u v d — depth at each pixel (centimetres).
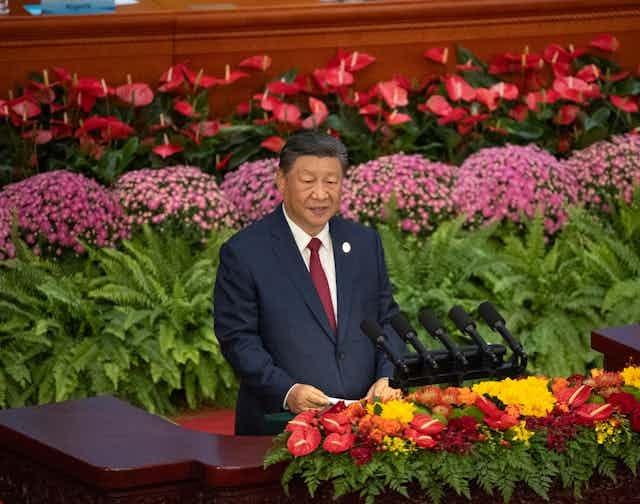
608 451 1074
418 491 1043
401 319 1136
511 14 2398
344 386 1314
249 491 1036
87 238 2000
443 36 2391
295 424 1038
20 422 1130
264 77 2341
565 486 1068
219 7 2364
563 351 2006
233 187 2158
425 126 2339
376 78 2384
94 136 2248
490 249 2098
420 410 1073
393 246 2038
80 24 2214
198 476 1046
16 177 2175
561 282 2056
